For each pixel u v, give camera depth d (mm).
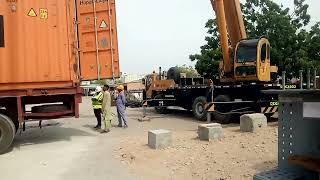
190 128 12836
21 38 9875
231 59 15023
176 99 17812
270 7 28766
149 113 20016
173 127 13305
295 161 2365
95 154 8609
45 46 10125
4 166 7621
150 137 8898
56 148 9586
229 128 11820
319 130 2385
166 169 6824
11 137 9125
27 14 9938
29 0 9969
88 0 11656
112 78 11641
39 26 10070
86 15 11633
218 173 6227
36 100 10570
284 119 2586
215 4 15039
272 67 15258
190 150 8148
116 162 7695
